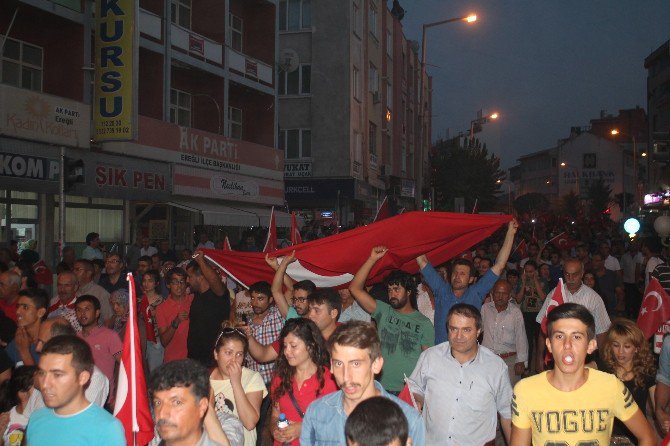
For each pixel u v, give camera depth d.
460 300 7.11
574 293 8.73
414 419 4.16
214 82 25.44
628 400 4.45
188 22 25.14
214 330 8.63
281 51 33.81
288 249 8.50
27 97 16.67
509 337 8.73
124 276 11.55
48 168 17.50
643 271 17.27
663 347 5.80
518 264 16.55
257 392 5.57
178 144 22.48
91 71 19.38
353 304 8.66
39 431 4.18
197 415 3.80
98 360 7.08
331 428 4.27
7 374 5.98
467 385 5.39
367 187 38.06
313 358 5.22
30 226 17.91
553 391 4.45
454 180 63.34
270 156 28.17
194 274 8.80
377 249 7.07
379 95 43.28
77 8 18.73
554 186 116.50
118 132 18.52
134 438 4.50
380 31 43.50
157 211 23.61
